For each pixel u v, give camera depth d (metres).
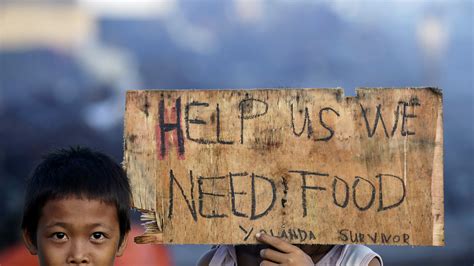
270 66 16.67
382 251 12.09
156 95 3.30
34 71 15.05
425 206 3.19
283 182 3.24
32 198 2.97
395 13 16.94
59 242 2.92
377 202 3.21
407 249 12.13
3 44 15.22
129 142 3.29
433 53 16.55
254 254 3.50
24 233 3.05
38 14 15.66
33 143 13.44
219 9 16.97
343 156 3.23
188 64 16.36
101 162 3.07
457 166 14.88
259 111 3.27
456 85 16.47
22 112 14.13
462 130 15.82
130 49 16.28
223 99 3.28
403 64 16.69
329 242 3.20
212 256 3.62
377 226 3.20
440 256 11.95
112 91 15.20
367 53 16.78
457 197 14.27
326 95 3.26
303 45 16.80
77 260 2.89
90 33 16.12
